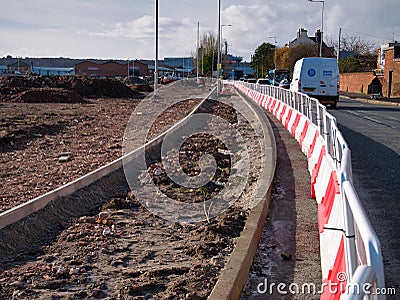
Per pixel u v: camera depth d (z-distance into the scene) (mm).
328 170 7047
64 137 16469
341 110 29969
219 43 47000
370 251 2521
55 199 7863
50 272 5605
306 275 5824
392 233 7145
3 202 8117
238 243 6117
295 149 14383
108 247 6438
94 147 14383
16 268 5742
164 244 6664
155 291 5227
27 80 41094
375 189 9617
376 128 19734
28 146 14438
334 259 4730
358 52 90875
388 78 48812
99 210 8242
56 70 127688
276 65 98062
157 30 37062
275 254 6480
